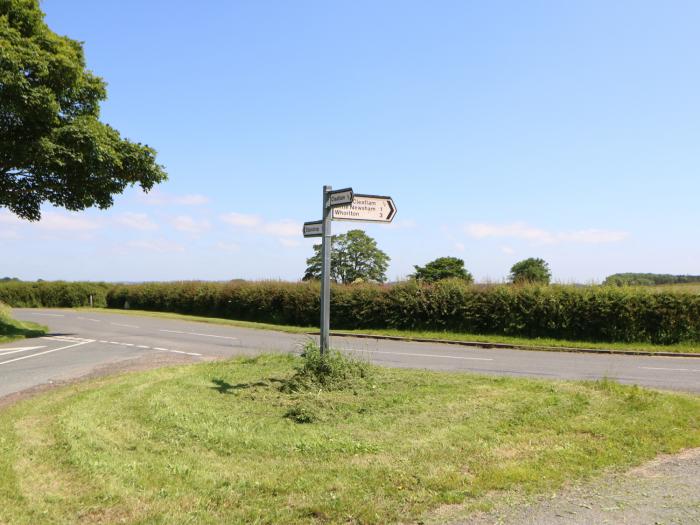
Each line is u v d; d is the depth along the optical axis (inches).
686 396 318.0
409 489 166.9
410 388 318.0
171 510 151.6
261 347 655.8
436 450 203.2
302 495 162.2
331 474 178.4
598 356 627.5
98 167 665.6
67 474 177.9
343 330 976.9
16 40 582.2
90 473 178.1
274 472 181.2
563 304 793.6
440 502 157.9
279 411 265.1
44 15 665.6
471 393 305.3
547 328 810.8
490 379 356.2
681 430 235.0
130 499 158.2
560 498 161.9
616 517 148.5
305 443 211.0
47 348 628.1
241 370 394.3
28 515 146.9
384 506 154.2
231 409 268.7
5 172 684.7
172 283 1689.2
